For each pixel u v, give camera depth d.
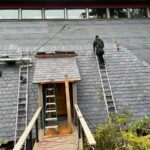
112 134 8.77
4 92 11.66
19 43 16.69
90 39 17.45
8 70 12.61
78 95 11.84
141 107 11.57
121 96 11.92
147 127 9.92
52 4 19.66
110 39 17.78
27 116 10.86
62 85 12.52
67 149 8.32
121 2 20.66
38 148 8.48
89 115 11.18
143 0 20.92
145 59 16.75
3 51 13.91
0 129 10.41
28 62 12.95
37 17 19.33
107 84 12.28
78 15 19.91
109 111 11.27
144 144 7.99
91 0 20.03
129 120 10.88
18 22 18.72
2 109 11.04
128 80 12.62
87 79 12.49
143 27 19.50
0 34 17.36
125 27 19.31
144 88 12.38
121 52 14.13
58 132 10.19
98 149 8.59
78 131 9.27
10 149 10.02
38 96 11.05
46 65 11.79
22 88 11.83
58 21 19.23
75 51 14.07
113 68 13.12
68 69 11.50
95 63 13.33
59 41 17.02
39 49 14.26
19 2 19.22
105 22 19.59
